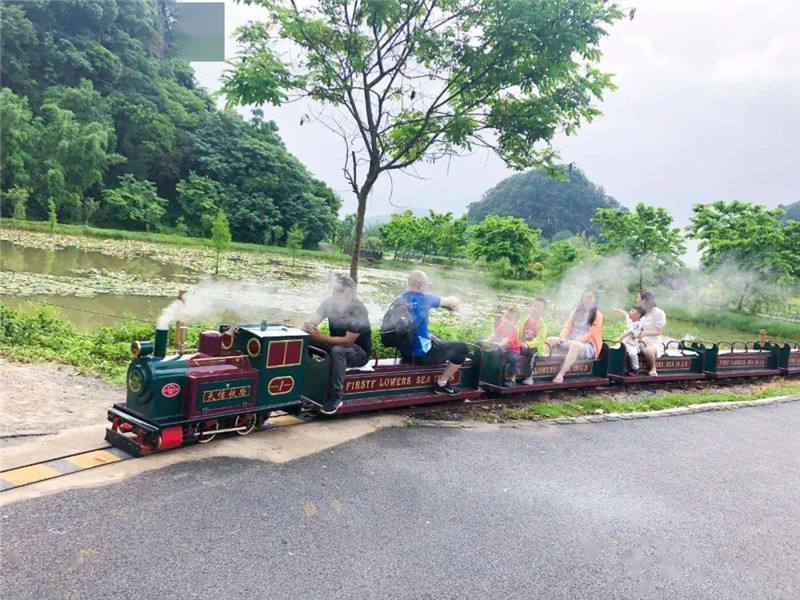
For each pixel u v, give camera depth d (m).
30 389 5.86
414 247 26.52
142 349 4.54
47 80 48.22
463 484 4.81
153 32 58.69
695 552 4.12
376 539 3.75
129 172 52.72
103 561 3.12
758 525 4.68
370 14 8.17
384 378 6.40
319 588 3.16
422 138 9.22
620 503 4.80
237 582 3.11
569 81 8.47
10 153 40.22
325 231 56.78
